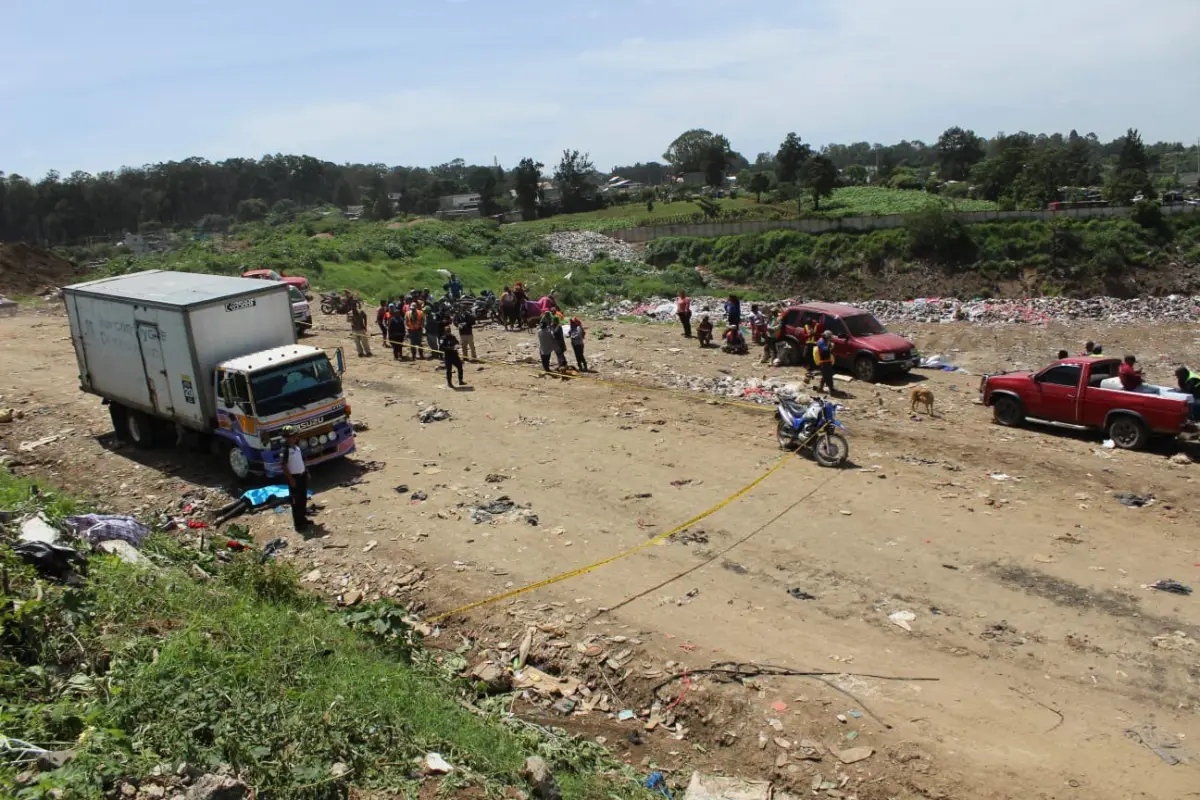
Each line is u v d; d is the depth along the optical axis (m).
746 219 92.62
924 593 10.66
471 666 9.77
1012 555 11.56
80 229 138.12
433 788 6.66
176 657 7.92
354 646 9.23
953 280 78.19
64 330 32.41
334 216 125.25
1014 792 7.23
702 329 27.66
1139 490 13.83
